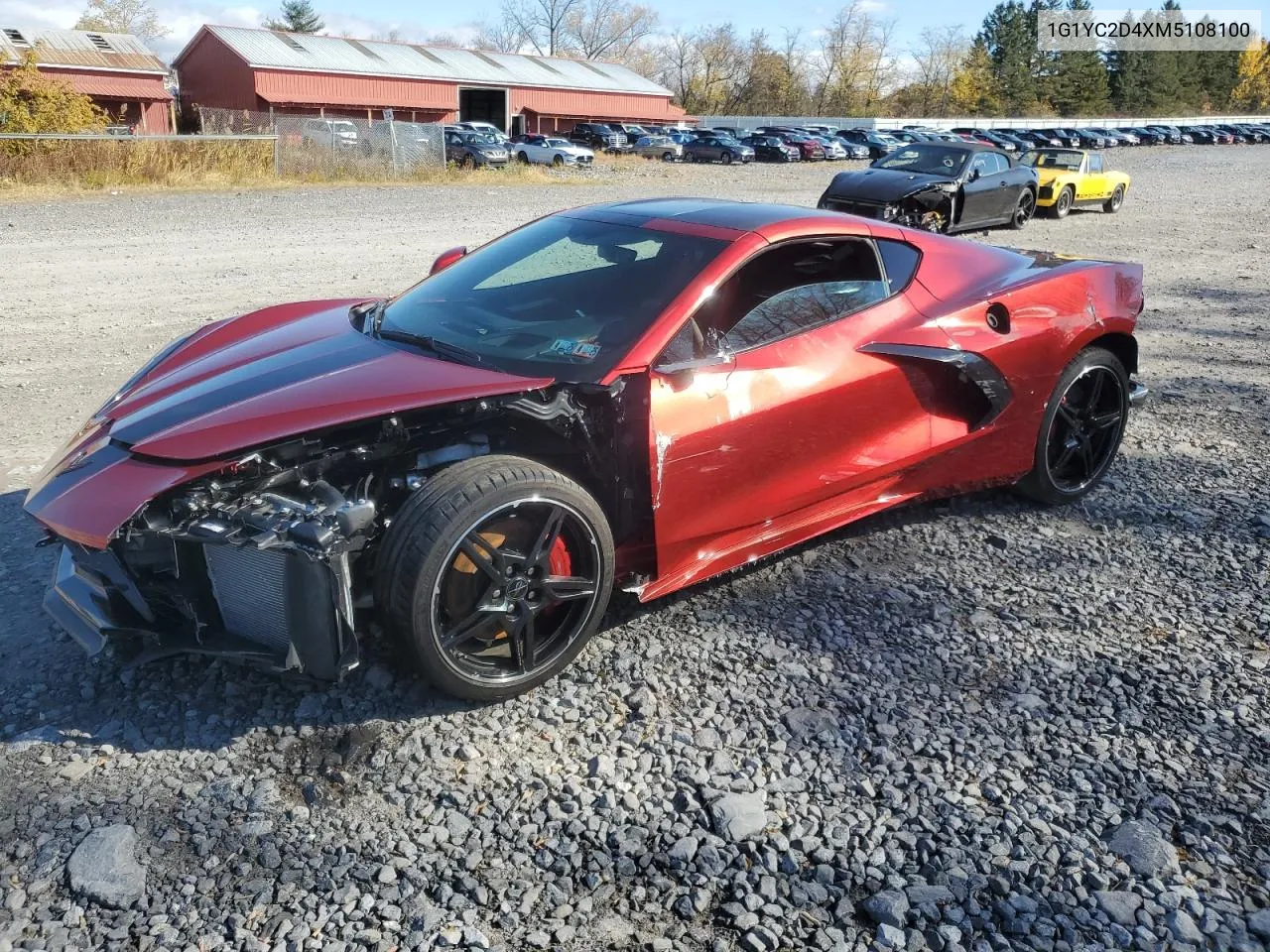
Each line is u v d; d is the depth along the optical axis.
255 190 19.48
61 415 5.51
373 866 2.39
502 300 3.57
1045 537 4.36
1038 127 68.94
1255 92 118.06
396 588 2.74
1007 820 2.61
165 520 2.71
